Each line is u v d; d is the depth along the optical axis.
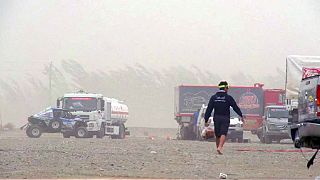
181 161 44.09
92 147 61.66
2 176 32.84
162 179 32.59
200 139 98.88
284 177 34.56
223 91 50.78
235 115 101.69
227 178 33.69
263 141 100.12
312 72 52.47
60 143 71.75
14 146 61.69
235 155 51.75
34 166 38.22
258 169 39.09
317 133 32.28
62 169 36.47
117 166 39.06
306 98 34.38
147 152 53.78
